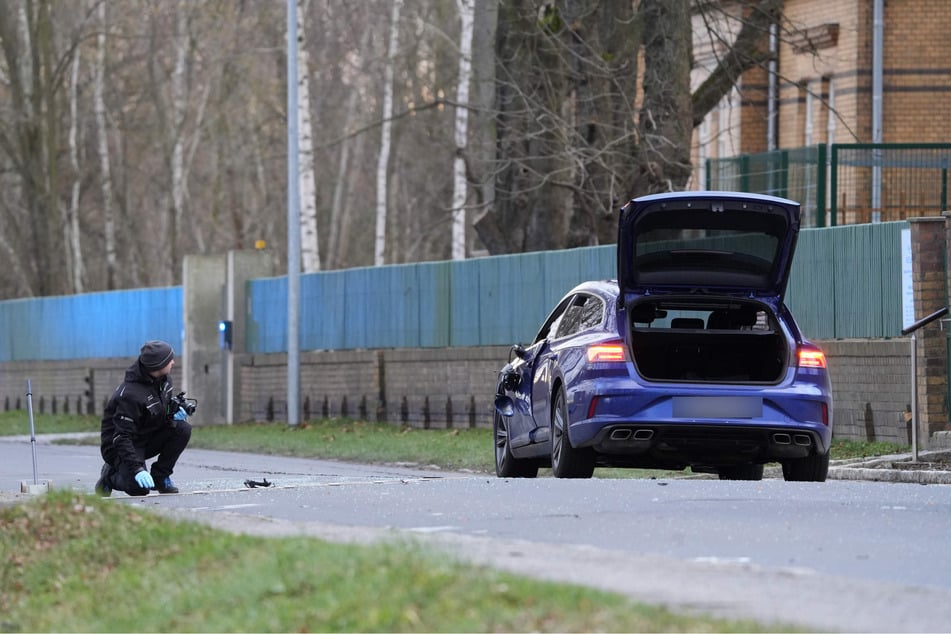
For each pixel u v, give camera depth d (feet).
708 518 101.86
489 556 78.95
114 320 398.83
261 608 71.15
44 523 98.99
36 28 491.72
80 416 392.06
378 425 295.07
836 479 168.04
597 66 267.80
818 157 235.20
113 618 77.66
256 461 225.35
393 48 478.59
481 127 350.02
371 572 71.82
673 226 137.28
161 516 99.60
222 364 352.28
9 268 632.79
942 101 334.44
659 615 62.54
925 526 98.27
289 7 312.29
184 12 546.67
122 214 579.48
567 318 148.36
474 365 276.62
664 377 140.05
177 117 538.88
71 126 550.77
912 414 185.16
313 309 329.31
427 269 292.61
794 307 213.87
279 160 633.61
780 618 64.95
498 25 297.74
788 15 358.84
